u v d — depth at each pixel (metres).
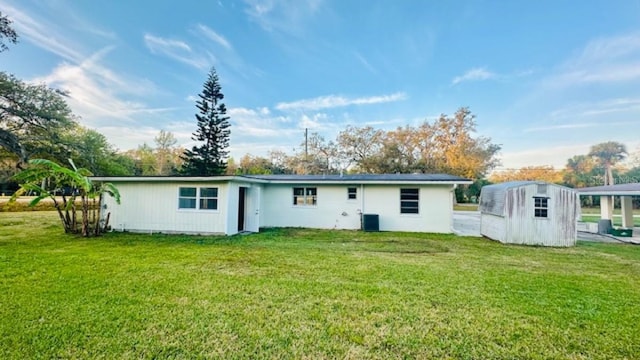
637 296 4.37
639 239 10.76
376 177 13.56
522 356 2.73
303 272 5.53
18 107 17.14
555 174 39.09
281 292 4.38
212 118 27.97
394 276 5.32
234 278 5.08
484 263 6.54
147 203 11.07
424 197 12.41
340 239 10.01
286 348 2.82
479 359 2.68
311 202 13.53
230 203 10.59
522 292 4.49
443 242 9.59
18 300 3.92
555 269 6.05
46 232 10.57
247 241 9.24
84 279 4.90
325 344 2.90
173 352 2.72
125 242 8.77
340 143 34.50
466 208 29.67
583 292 4.53
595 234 12.41
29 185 10.02
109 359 2.59
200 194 10.75
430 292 4.44
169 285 4.64
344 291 4.45
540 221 9.35
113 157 25.92
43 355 2.63
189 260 6.43
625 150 40.41
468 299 4.16
